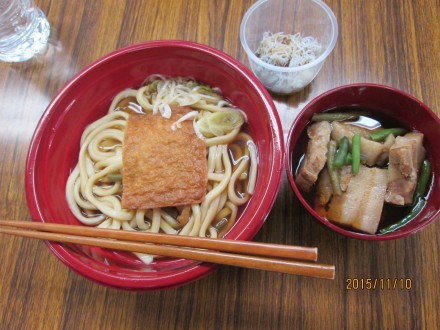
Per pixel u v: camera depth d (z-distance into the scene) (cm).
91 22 36
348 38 33
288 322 26
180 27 35
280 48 31
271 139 24
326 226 24
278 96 32
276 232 28
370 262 27
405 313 26
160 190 27
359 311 26
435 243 27
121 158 29
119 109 31
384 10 34
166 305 27
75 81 27
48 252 29
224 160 29
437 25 33
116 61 28
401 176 25
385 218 26
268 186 23
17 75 34
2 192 31
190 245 22
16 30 35
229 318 26
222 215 29
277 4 31
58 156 28
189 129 29
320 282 27
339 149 27
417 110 26
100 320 27
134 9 36
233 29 34
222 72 28
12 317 27
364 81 32
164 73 31
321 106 28
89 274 22
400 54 33
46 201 26
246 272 27
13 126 33
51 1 37
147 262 26
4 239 29
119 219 28
